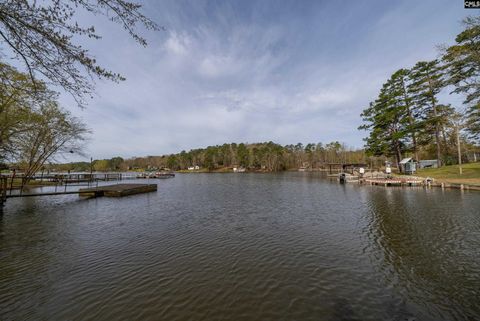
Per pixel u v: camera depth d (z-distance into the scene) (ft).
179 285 19.57
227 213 50.08
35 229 37.65
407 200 59.21
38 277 21.20
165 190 102.01
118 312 15.97
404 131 119.03
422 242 28.78
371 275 20.93
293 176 208.13
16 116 57.67
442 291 18.04
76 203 64.95
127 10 12.79
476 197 59.36
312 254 26.11
